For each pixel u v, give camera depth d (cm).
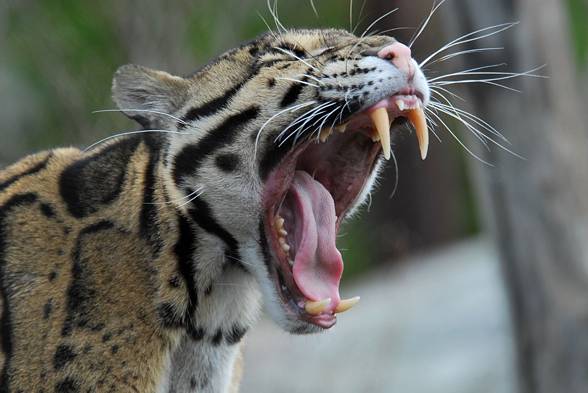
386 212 2964
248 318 966
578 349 1549
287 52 939
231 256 934
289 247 965
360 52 928
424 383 1892
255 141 922
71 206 934
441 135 2908
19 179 962
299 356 1938
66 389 898
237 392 1027
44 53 1961
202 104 938
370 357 1884
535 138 1516
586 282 1542
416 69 927
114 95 971
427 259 2592
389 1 2772
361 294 2288
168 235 916
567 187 1528
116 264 912
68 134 1764
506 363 1841
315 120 928
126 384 905
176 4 1848
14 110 2120
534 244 1548
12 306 912
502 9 1485
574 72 1544
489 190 1559
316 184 972
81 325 902
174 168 926
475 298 2203
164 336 916
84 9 1944
